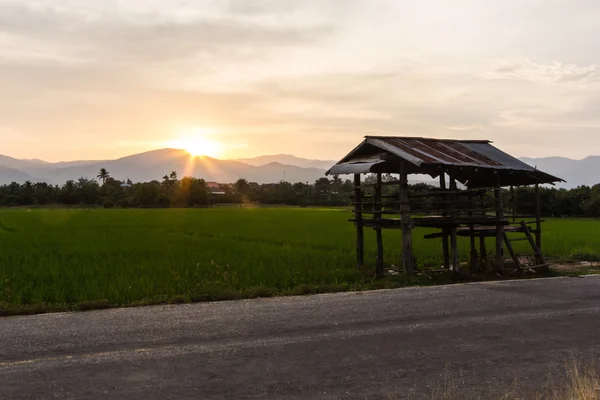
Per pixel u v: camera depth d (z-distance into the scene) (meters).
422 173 14.64
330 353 6.43
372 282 12.45
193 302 9.88
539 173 15.41
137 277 11.93
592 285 11.88
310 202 113.44
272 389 5.25
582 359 6.20
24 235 26.16
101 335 7.26
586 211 59.16
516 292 10.84
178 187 111.94
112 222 40.28
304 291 11.02
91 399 4.98
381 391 5.19
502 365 5.99
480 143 16.86
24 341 6.94
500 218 14.59
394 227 14.38
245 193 136.25
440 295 10.48
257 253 17.27
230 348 6.63
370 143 15.07
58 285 10.82
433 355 6.36
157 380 5.48
